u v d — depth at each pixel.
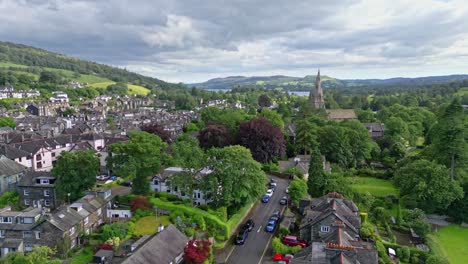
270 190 93.19
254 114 171.38
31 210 65.31
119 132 153.00
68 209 64.12
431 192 85.69
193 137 128.62
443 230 84.56
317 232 62.31
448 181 86.88
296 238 64.00
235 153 75.94
